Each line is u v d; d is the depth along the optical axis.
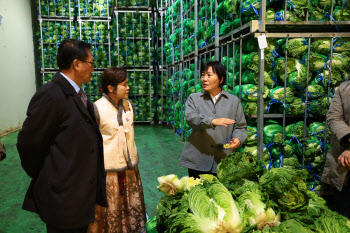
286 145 2.68
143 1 7.89
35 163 1.42
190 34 5.17
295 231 1.08
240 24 2.82
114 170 1.90
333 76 2.61
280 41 2.63
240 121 2.24
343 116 1.97
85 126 1.47
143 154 5.03
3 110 6.63
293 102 2.67
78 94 1.51
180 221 1.10
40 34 8.30
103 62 8.15
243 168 1.33
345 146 1.88
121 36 7.92
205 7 4.13
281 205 1.19
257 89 2.70
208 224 1.07
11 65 7.10
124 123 1.95
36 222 2.67
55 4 8.02
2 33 6.66
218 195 1.15
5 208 2.96
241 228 1.09
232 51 3.35
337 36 2.59
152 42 8.21
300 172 1.22
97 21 8.08
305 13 2.57
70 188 1.41
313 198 1.35
